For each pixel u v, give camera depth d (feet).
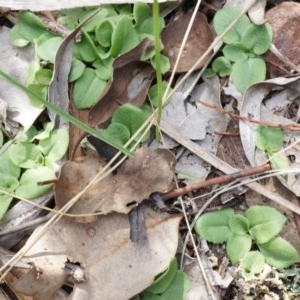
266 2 1.26
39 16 1.24
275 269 1.17
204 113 1.22
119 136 1.19
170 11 1.26
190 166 1.21
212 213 1.19
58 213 1.14
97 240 1.15
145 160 1.17
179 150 1.21
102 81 1.21
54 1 1.23
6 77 1.05
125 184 1.16
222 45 1.24
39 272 1.12
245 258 1.17
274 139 1.22
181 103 1.22
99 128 1.20
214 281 1.17
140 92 1.22
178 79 1.24
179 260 1.18
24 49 1.23
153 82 1.24
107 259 1.14
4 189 1.17
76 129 1.20
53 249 1.14
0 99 1.21
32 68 1.22
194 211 1.19
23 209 1.17
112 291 1.13
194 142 1.22
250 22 1.24
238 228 1.18
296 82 1.23
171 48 1.24
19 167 1.18
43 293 1.12
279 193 1.20
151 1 1.23
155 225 1.16
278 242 1.17
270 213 1.17
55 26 1.22
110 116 1.21
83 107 1.20
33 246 1.14
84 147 1.19
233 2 1.26
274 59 1.24
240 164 1.22
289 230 1.19
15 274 1.13
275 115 1.23
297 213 1.18
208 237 1.18
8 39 1.24
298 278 1.17
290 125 1.22
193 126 1.22
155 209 1.17
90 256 1.14
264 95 1.23
